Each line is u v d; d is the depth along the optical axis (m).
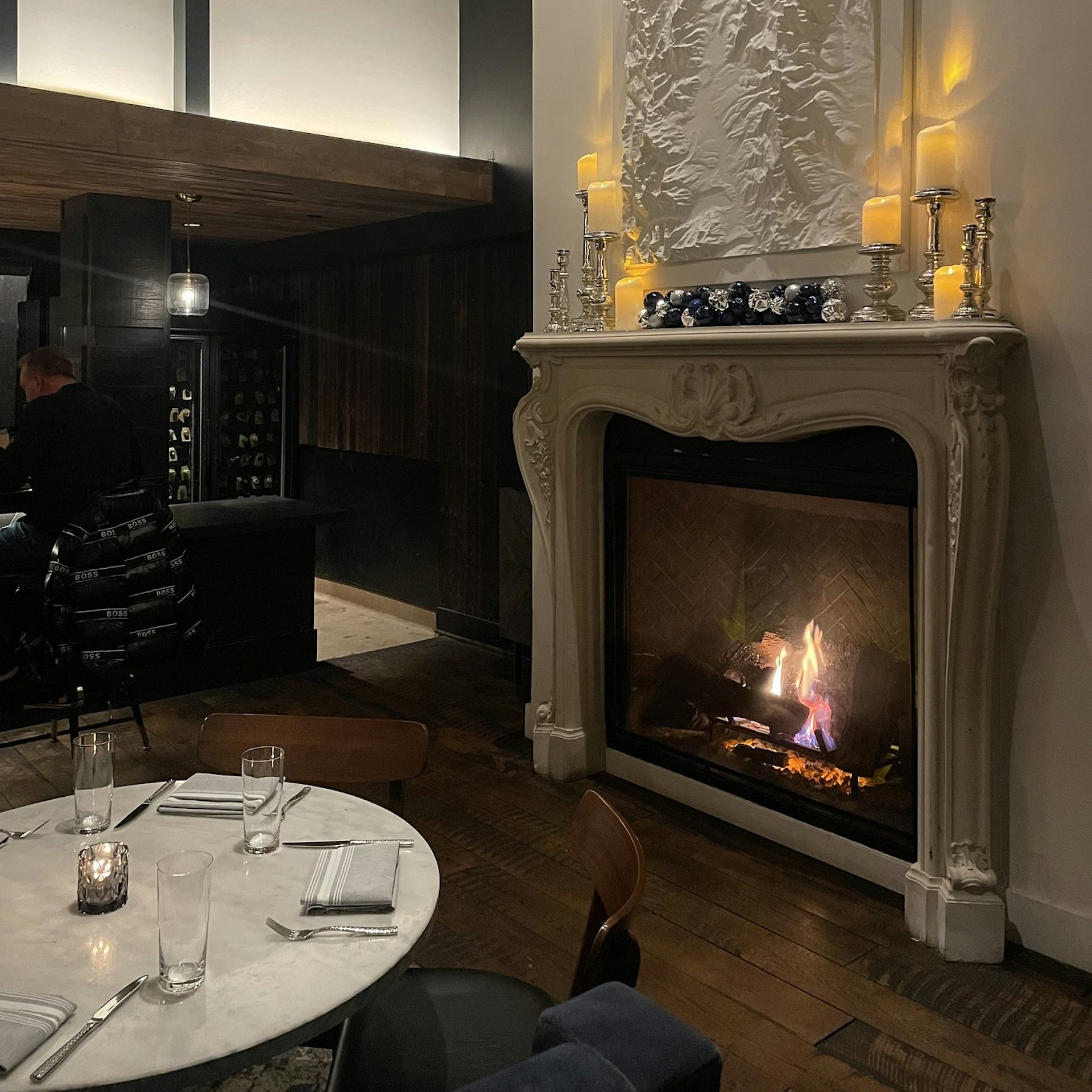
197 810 2.12
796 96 3.26
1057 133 2.74
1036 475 2.84
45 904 1.74
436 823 3.82
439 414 6.44
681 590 3.99
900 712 3.28
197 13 5.03
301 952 1.60
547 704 4.28
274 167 4.60
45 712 4.76
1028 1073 2.44
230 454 7.62
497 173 5.58
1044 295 2.79
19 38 4.66
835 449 3.33
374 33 5.59
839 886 3.36
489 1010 1.88
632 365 3.77
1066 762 2.85
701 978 2.83
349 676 5.65
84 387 4.33
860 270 3.16
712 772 3.88
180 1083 1.33
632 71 3.81
